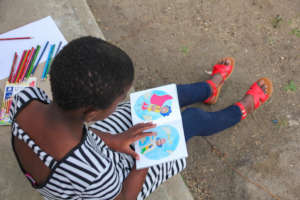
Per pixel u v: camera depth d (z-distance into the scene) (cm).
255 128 211
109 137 119
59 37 192
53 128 73
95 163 77
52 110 75
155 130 128
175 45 247
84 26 209
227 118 182
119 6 269
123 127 135
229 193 194
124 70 72
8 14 207
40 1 214
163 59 242
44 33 194
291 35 242
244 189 193
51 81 69
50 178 75
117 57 70
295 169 196
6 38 190
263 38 243
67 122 74
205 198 194
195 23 255
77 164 73
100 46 69
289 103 217
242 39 244
